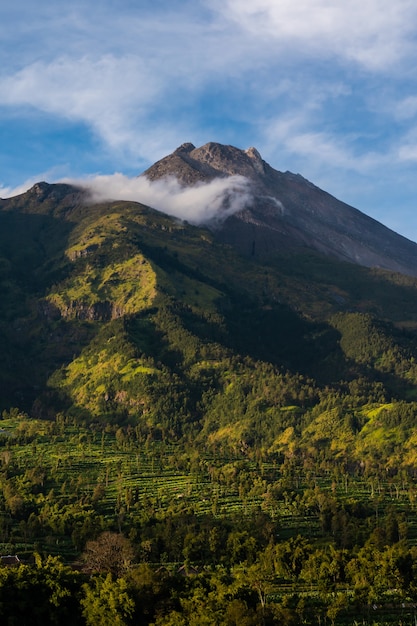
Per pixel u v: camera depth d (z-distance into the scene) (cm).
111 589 16612
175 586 17600
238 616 15550
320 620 17538
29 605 16725
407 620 17700
